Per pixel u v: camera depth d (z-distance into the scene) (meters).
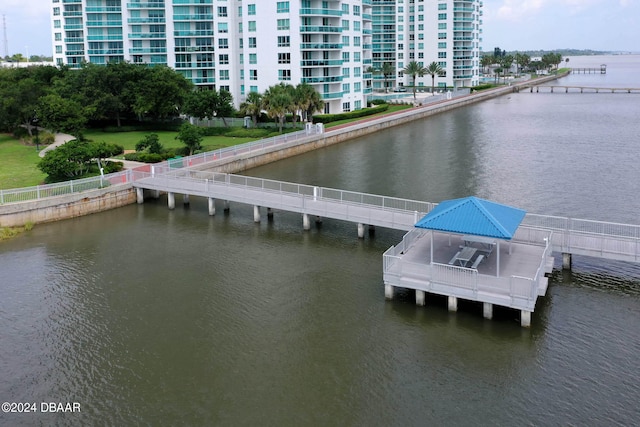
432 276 30.98
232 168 68.31
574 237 35.41
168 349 28.55
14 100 78.56
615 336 28.59
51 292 35.00
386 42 177.88
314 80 104.94
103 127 94.88
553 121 113.69
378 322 30.50
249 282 36.09
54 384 25.92
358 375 26.03
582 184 60.47
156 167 55.91
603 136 93.00
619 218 48.22
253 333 29.83
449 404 23.95
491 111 134.75
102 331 30.36
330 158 78.75
